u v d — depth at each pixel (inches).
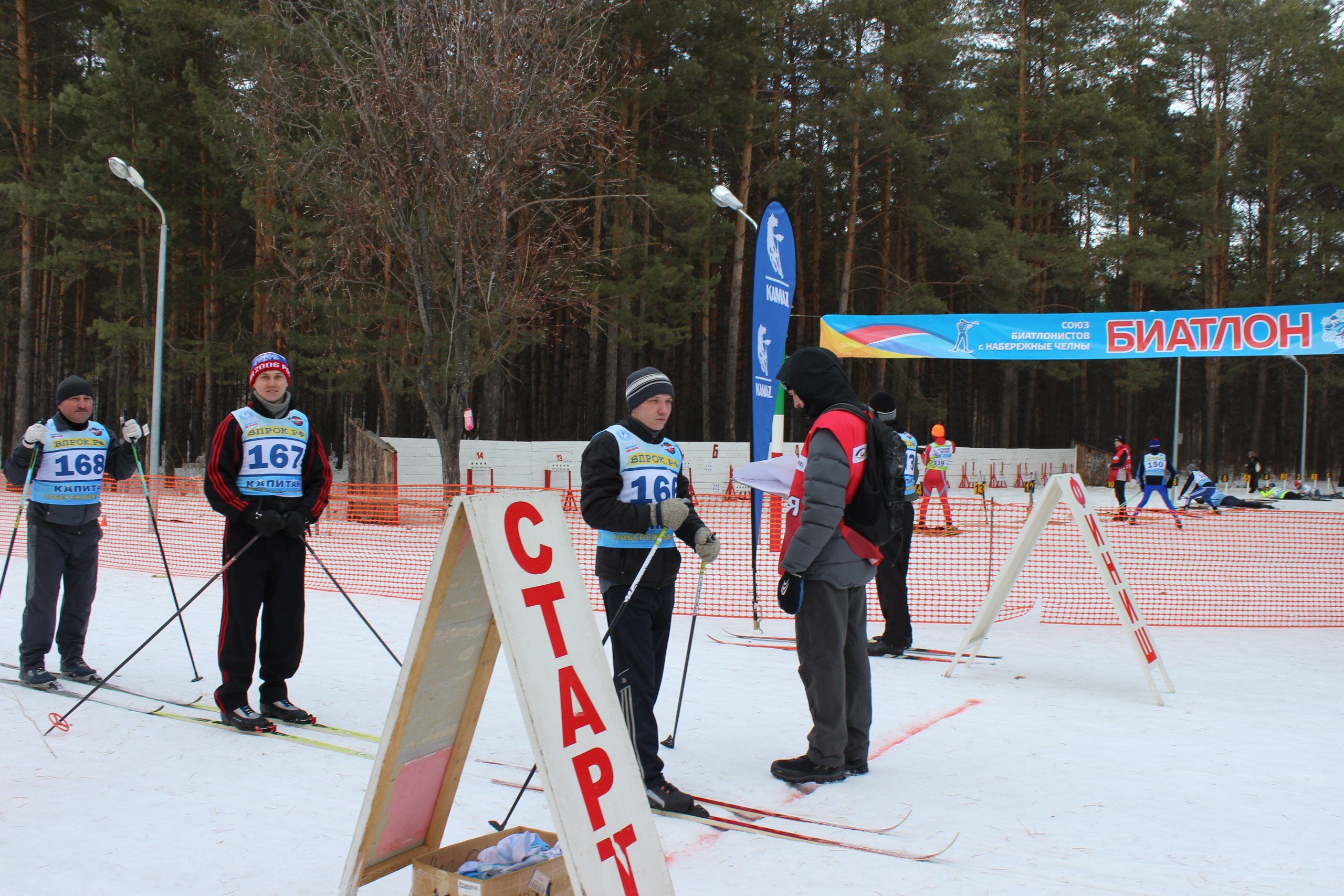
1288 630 309.1
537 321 873.5
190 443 1325.0
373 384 1360.7
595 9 759.1
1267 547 557.3
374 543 521.0
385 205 633.6
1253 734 186.1
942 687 224.4
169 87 951.6
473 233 627.8
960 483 1187.9
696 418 1540.4
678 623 306.8
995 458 1249.4
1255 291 1432.1
